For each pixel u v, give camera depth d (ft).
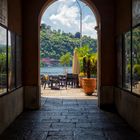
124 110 29.17
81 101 42.63
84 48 68.08
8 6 27.04
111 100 36.22
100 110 34.78
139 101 23.17
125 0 29.66
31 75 35.53
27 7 35.53
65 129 24.98
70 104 39.70
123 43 30.76
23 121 28.27
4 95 24.76
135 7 25.30
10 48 28.25
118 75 33.83
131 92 26.37
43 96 48.14
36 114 32.07
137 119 23.73
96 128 25.40
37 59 35.50
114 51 36.11
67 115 31.53
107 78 36.24
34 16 35.53
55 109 35.53
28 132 23.89
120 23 32.42
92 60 56.03
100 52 36.40
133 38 26.22
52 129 24.93
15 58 30.68
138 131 23.39
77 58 66.49
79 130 24.63
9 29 27.66
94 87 49.85
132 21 26.48
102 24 36.14
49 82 63.21
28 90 35.42
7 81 26.37
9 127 25.70
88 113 32.76
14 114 29.04
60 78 63.82
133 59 26.13
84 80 50.01
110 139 21.86
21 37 34.73
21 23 34.73
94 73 55.98
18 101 31.45
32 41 35.60
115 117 30.53
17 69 31.83
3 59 25.16
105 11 36.14
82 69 64.64
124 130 24.72
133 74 25.95
